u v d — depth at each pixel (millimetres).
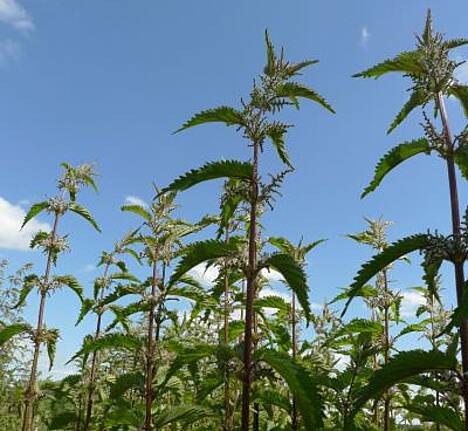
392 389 600
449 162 323
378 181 365
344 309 315
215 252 385
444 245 295
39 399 733
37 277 754
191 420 512
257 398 564
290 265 360
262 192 382
